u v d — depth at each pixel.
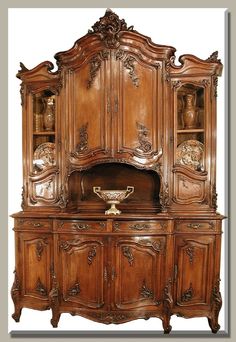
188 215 3.41
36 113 3.77
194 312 3.43
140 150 3.45
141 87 3.45
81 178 3.98
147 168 3.45
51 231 3.51
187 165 3.55
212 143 3.47
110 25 3.38
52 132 3.67
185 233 3.42
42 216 3.54
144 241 3.36
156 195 3.85
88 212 3.85
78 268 3.45
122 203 3.89
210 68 3.44
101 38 3.41
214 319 3.41
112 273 3.36
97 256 3.40
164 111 3.44
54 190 3.65
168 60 3.44
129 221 3.36
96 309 3.41
